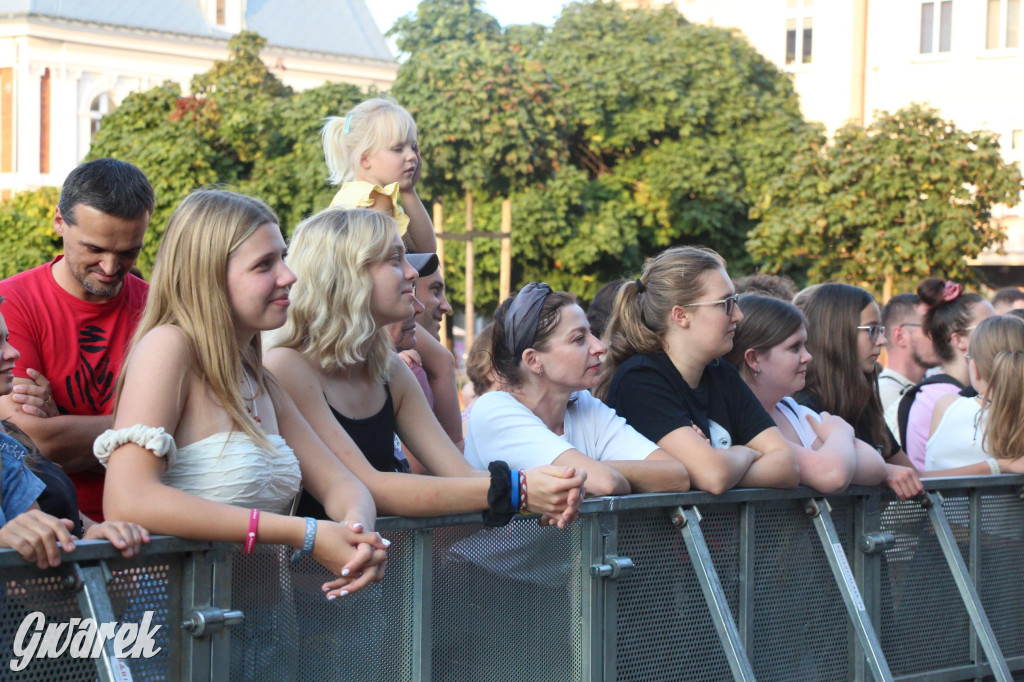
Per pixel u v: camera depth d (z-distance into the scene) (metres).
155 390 2.24
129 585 2.18
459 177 13.45
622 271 19.98
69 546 2.04
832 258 13.81
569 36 21.36
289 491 2.45
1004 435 4.10
